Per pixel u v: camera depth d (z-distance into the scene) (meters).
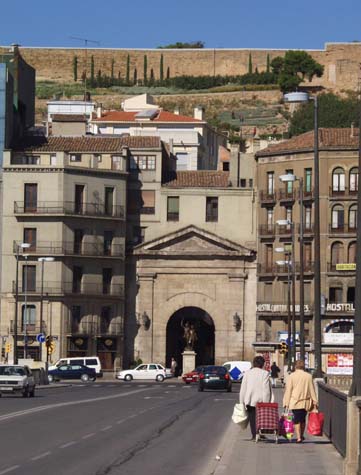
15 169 156.25
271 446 43.72
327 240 159.25
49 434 50.22
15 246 155.25
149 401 84.38
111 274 159.62
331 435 45.16
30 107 179.38
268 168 163.75
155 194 163.75
